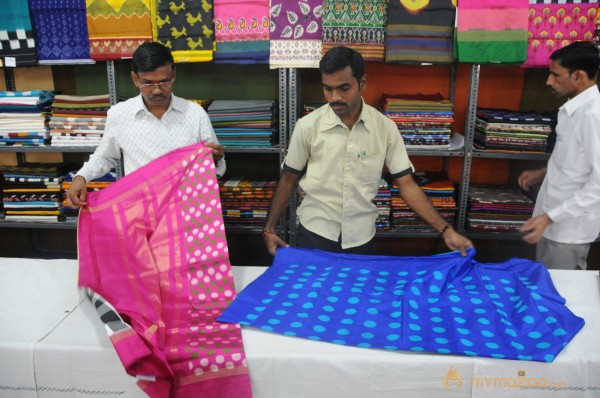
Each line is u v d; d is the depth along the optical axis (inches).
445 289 59.4
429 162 131.0
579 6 101.7
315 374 47.9
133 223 60.2
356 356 47.4
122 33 106.9
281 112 111.3
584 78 81.6
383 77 125.2
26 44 108.9
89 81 128.1
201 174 63.0
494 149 112.4
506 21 102.0
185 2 104.8
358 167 73.0
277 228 118.3
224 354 47.8
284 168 75.7
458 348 47.8
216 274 58.7
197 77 126.3
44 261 70.2
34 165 127.1
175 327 52.2
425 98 116.9
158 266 58.6
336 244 77.7
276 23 105.1
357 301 56.9
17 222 122.0
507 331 50.4
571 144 82.2
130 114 77.2
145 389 46.1
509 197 117.0
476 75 107.7
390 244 135.0
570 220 84.4
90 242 59.8
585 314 56.1
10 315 55.3
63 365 49.3
